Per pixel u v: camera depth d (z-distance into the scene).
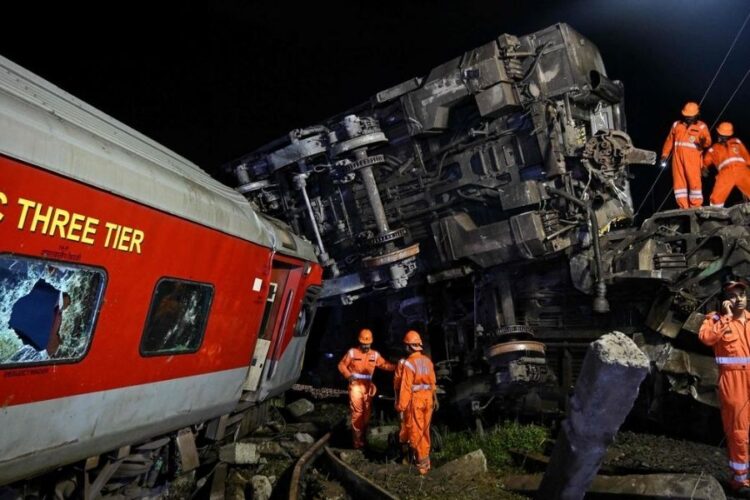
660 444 7.43
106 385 4.33
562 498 4.33
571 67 8.26
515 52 8.45
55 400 3.82
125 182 4.27
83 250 3.90
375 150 9.81
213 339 5.95
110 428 4.52
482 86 8.42
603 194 8.32
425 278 9.88
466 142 9.02
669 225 8.00
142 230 4.50
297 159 10.00
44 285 3.63
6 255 3.31
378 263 9.22
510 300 8.91
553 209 8.52
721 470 6.34
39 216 3.50
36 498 4.38
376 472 6.63
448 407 9.47
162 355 5.02
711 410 7.48
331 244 10.50
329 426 9.77
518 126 8.53
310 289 8.95
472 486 6.12
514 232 8.31
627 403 3.66
